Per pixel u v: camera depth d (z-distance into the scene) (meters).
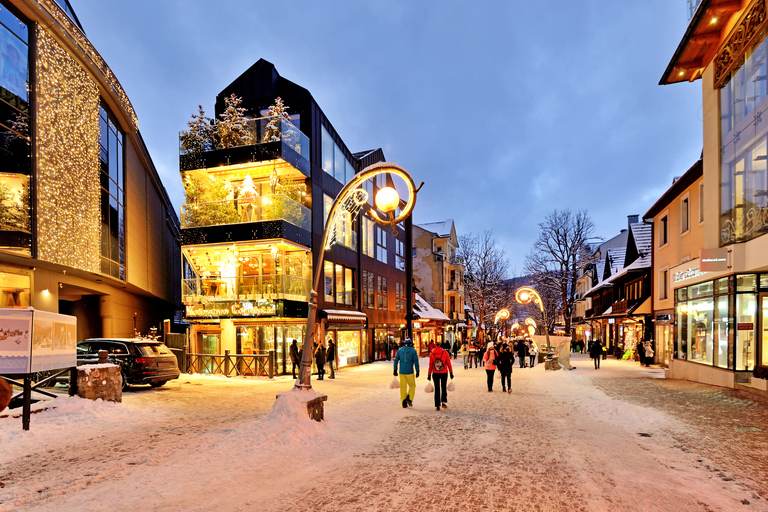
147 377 13.16
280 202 19.36
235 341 19.75
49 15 14.57
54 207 14.91
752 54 12.85
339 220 25.22
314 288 8.69
